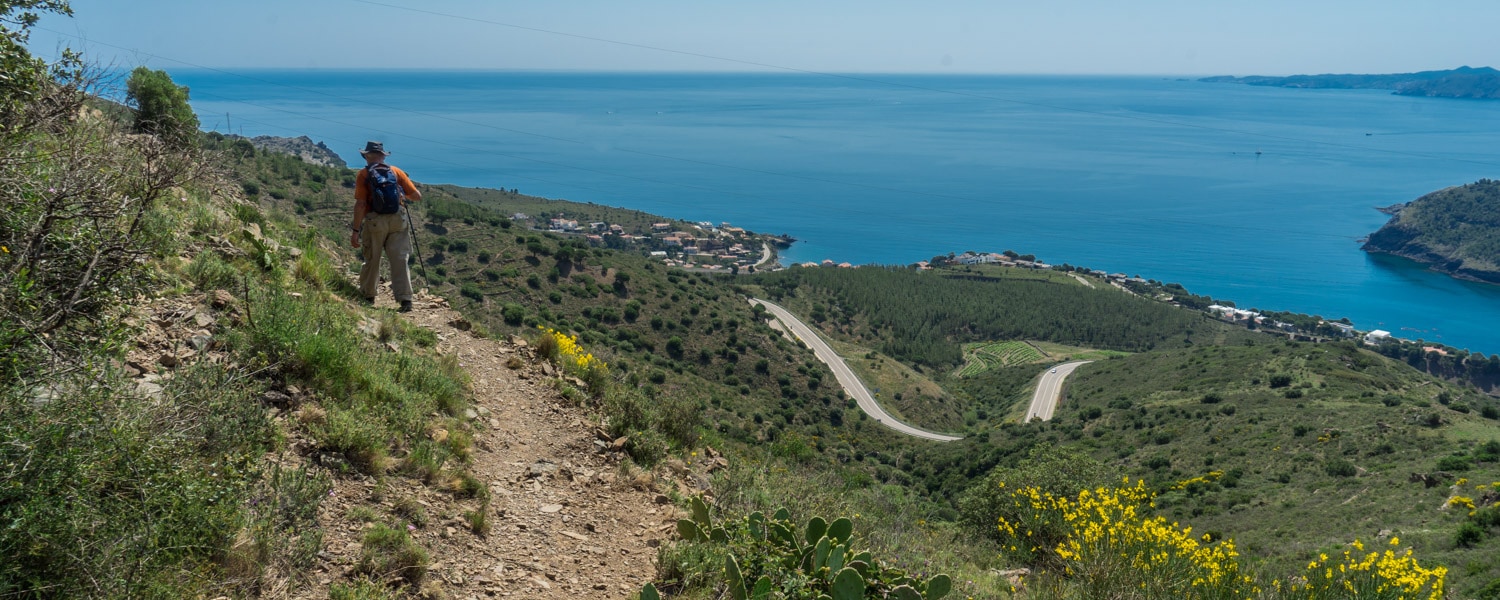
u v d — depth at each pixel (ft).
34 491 8.21
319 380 16.81
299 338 17.21
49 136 14.55
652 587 12.51
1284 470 128.47
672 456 22.27
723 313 251.60
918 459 181.27
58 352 10.21
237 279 20.24
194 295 18.19
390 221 26.27
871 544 19.83
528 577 13.67
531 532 15.35
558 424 21.53
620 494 18.34
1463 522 75.10
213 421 12.23
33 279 10.36
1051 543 28.32
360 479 14.64
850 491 27.43
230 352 16.15
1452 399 211.20
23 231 10.89
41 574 8.32
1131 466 153.07
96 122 18.58
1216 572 16.78
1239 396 208.85
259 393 14.62
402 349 21.80
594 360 27.53
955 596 18.22
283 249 26.43
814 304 434.30
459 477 16.11
